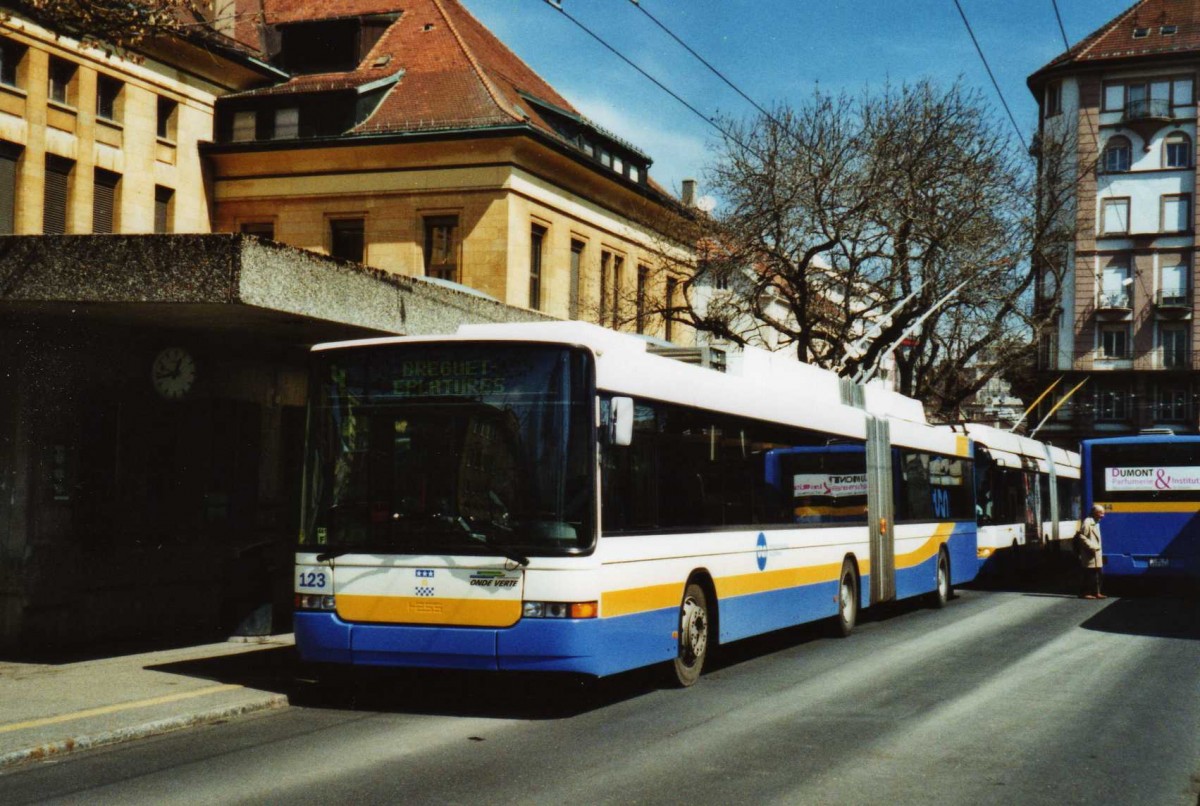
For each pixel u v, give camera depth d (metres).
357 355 10.57
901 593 19.36
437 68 37.53
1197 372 68.00
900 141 33.28
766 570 13.88
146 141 33.81
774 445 14.41
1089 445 25.77
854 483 17.38
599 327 10.85
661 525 11.34
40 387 13.95
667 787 7.49
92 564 14.45
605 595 10.14
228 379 16.39
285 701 10.66
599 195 39.62
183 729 9.45
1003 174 34.34
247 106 36.94
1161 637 16.78
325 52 39.03
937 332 38.75
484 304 17.14
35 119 30.08
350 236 36.47
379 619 10.16
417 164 35.66
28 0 13.13
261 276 12.40
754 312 34.09
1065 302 70.25
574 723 9.84
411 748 8.71
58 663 12.48
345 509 10.39
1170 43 68.94
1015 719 10.06
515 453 10.09
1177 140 68.81
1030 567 31.53
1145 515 25.38
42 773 7.81
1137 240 69.19
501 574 9.91
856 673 12.91
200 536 16.03
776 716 10.16
